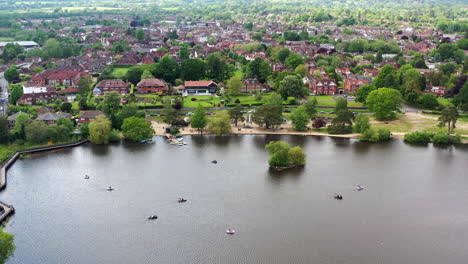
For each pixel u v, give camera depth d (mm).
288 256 199000
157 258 197625
